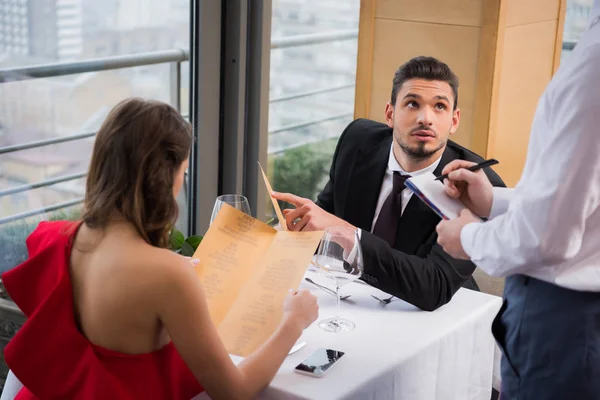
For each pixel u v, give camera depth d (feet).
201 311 4.36
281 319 4.98
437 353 5.37
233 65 10.02
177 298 4.27
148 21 9.84
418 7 8.57
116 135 4.28
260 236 5.65
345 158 7.32
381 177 7.04
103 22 9.63
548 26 8.75
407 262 5.80
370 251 5.74
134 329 4.35
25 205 9.37
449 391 5.67
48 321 4.46
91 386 4.38
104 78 9.87
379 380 4.77
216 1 9.68
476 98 8.32
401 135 6.66
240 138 10.32
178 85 10.58
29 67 8.95
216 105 10.09
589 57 4.10
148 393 4.49
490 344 6.15
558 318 4.58
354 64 12.46
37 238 4.91
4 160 8.98
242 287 5.32
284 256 5.41
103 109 9.96
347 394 4.51
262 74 10.19
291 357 4.96
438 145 6.63
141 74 10.23
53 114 9.39
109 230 4.39
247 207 6.15
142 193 4.31
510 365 4.91
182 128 4.43
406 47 8.77
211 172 10.27
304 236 5.46
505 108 8.50
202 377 4.41
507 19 8.12
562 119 4.19
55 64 9.24
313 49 11.94
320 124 12.52
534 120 4.52
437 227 5.24
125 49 9.96
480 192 5.42
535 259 4.35
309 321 4.92
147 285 4.25
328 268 5.42
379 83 9.09
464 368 5.82
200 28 9.58
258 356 4.61
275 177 12.27
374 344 5.18
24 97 9.00
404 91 6.61
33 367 4.48
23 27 8.76
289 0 11.41
